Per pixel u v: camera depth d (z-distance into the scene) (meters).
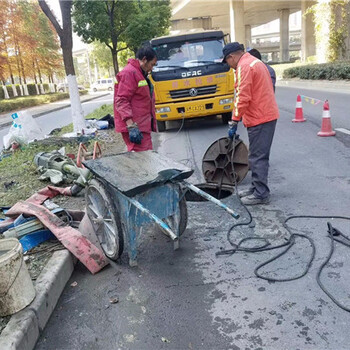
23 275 2.81
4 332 2.58
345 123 9.54
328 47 26.03
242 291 3.15
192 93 10.12
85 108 24.22
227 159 5.56
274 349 2.53
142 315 2.97
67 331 2.87
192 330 2.77
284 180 5.72
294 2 50.09
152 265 3.69
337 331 2.62
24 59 35.50
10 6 30.02
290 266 3.43
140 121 4.71
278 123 10.47
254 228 4.25
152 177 3.44
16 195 5.86
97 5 15.48
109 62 50.38
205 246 3.96
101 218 3.89
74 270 3.71
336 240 3.78
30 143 9.69
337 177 5.60
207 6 45.97
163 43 10.41
